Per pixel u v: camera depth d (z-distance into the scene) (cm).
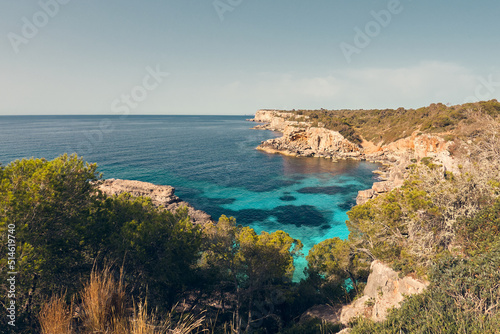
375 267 1681
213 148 12656
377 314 1467
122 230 1525
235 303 1962
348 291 2380
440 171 1578
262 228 4562
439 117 8075
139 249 1462
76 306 492
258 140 16012
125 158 9444
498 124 2352
